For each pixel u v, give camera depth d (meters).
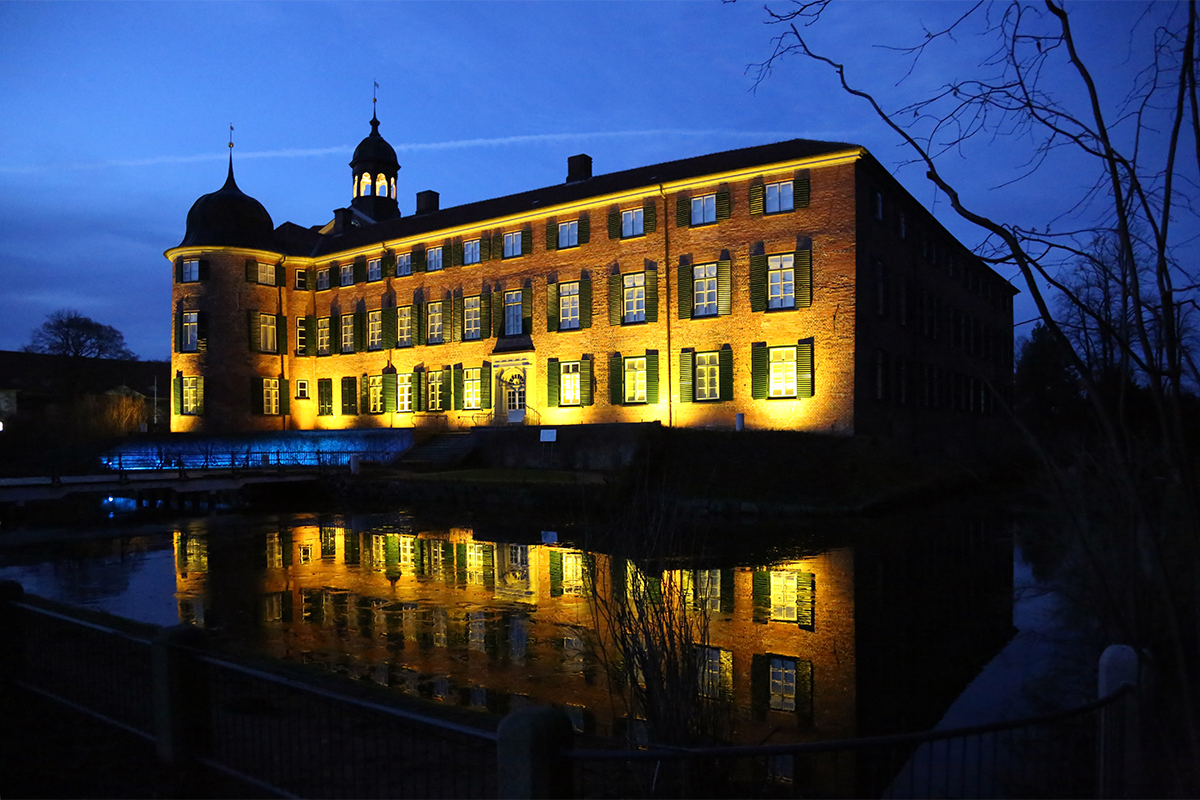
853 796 5.54
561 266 33.25
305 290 42.44
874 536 18.38
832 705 7.91
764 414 27.88
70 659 8.02
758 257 28.34
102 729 6.23
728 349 28.70
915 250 32.12
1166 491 3.24
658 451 23.52
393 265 39.09
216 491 29.59
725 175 28.89
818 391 26.88
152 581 14.83
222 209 40.44
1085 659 8.04
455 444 31.42
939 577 13.94
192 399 39.62
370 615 11.92
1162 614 3.82
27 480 26.64
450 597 13.09
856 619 11.25
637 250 31.20
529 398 33.78
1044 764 5.72
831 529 19.30
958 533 18.62
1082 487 3.27
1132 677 3.86
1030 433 2.67
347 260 40.94
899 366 30.08
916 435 31.16
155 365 66.44
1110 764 3.95
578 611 11.96
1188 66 1.91
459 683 8.59
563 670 9.03
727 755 3.45
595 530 19.91
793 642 10.18
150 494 29.41
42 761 5.64
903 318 30.58
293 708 6.82
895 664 9.21
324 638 10.60
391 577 14.92
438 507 25.52
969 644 9.90
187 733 5.55
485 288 35.50
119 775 5.41
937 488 24.56
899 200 30.69
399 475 28.56
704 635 6.00
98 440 40.81
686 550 16.31
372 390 39.75
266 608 12.48
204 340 39.25
